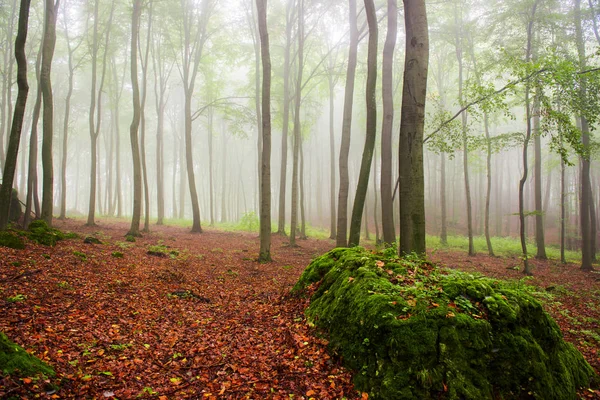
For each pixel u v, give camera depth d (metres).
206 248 15.29
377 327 4.16
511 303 4.50
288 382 4.20
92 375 3.91
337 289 5.60
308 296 6.57
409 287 4.61
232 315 6.72
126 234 16.28
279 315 6.46
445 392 3.71
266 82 12.75
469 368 3.89
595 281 13.38
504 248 23.86
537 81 9.73
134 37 16.75
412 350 3.86
